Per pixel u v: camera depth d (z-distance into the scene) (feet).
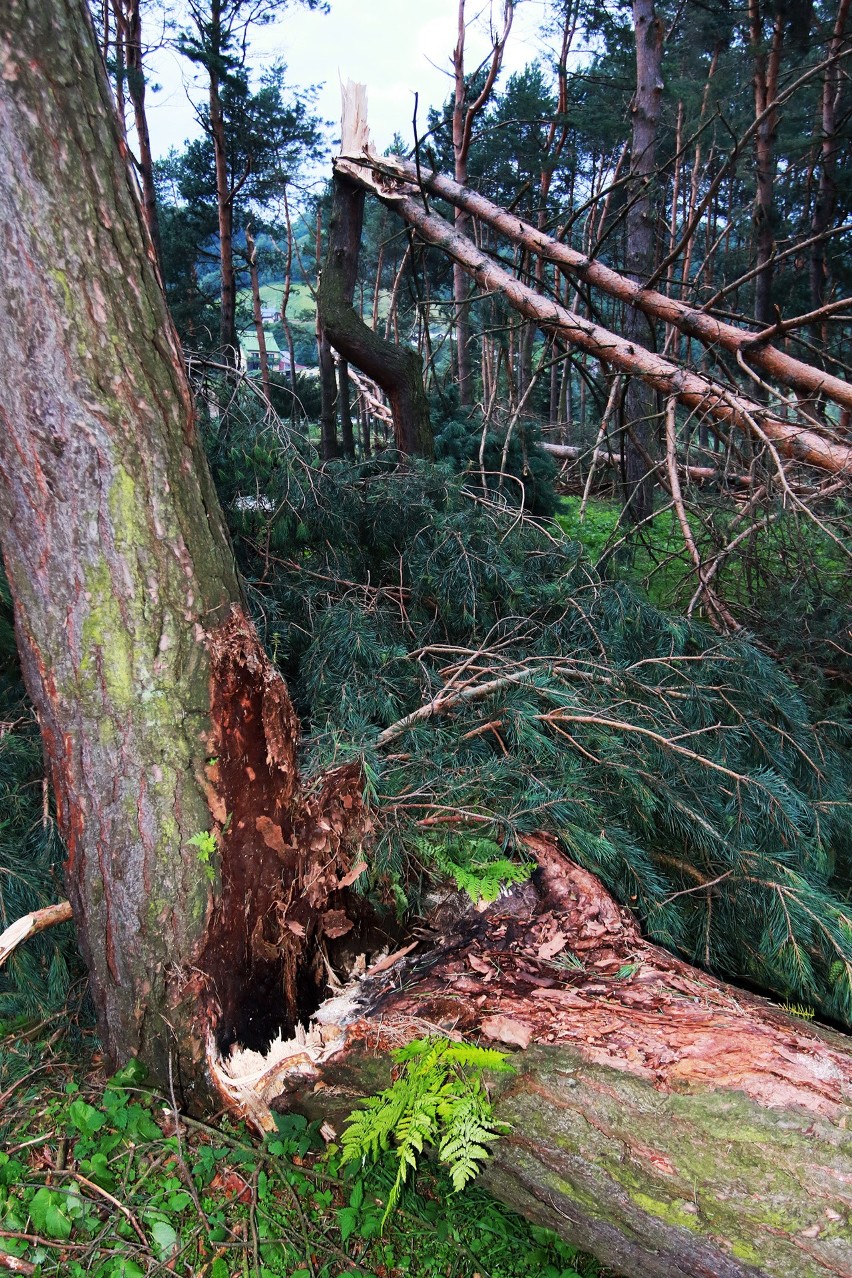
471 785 8.20
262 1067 6.36
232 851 6.37
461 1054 5.35
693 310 14.30
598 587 11.84
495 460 19.34
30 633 5.92
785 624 13.02
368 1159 5.94
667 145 45.55
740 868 8.05
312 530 12.60
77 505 5.59
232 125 40.27
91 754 5.99
